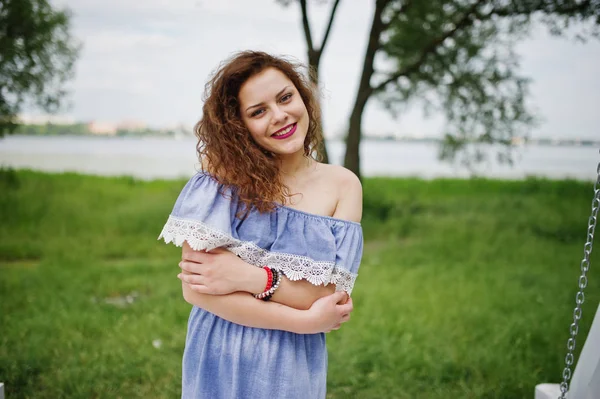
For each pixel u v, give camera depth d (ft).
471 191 49.75
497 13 29.22
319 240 5.56
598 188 6.83
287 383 5.55
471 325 14.60
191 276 5.41
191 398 5.82
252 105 5.49
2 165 43.06
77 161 73.97
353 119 31.53
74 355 12.41
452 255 24.07
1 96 27.86
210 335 5.79
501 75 31.42
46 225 29.43
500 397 10.85
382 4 30.32
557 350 12.96
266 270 5.43
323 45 29.73
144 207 34.81
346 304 5.63
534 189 48.39
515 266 22.02
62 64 29.19
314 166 6.20
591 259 23.07
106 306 16.15
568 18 28.02
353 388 11.15
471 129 33.24
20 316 15.30
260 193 5.50
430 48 30.60
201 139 5.84
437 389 11.14
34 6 27.63
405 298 17.19
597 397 7.15
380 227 30.83
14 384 10.96
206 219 5.32
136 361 12.07
